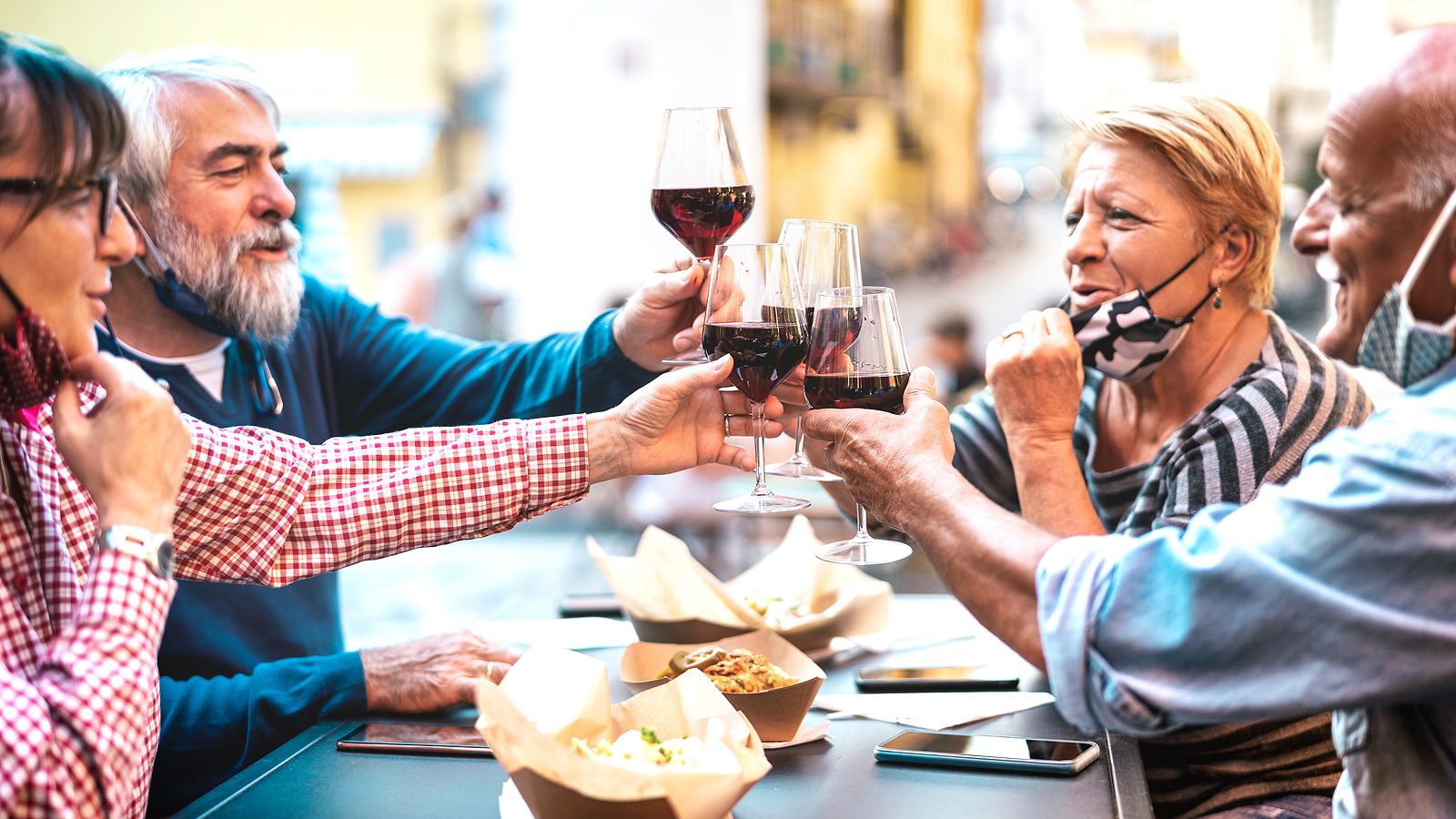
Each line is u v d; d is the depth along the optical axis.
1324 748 1.54
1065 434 1.53
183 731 1.59
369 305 2.30
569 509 6.77
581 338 2.04
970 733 1.43
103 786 1.03
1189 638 1.08
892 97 18.25
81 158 1.07
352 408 2.27
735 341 1.43
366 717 1.58
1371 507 1.02
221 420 1.99
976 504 1.28
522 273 8.15
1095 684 1.14
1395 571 1.02
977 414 1.99
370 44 10.97
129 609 1.07
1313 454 1.11
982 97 27.19
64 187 1.07
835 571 1.96
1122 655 1.12
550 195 8.15
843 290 1.45
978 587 1.25
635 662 1.61
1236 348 1.74
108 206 1.13
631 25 7.99
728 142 1.67
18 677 1.04
